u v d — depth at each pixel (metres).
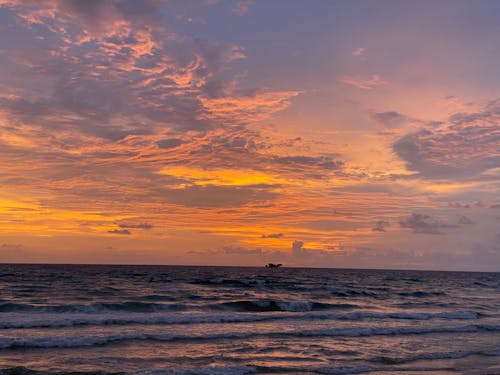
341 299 41.25
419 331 22.03
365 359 15.98
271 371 13.95
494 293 56.50
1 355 14.93
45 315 24.34
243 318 24.69
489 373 14.41
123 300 33.72
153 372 13.23
